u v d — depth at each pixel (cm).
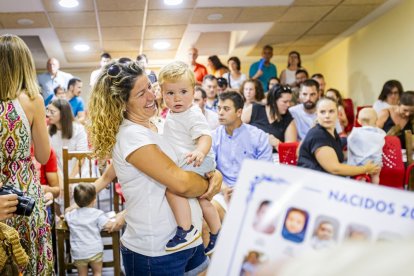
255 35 671
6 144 152
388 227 45
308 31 652
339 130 389
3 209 128
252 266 49
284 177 51
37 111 159
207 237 170
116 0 452
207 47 809
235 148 267
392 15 545
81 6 466
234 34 750
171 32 614
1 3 446
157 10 498
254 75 696
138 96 130
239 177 53
